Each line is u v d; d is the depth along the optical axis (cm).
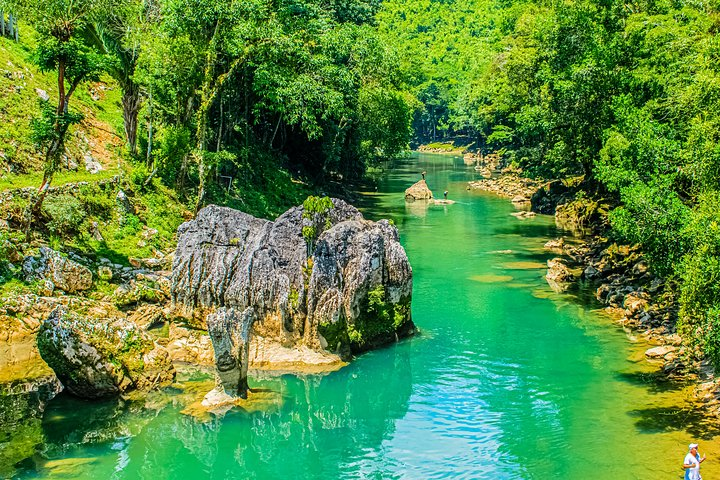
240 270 3094
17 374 2683
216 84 4659
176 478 2114
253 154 6141
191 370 2880
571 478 2055
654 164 3142
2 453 2195
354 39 7019
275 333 3011
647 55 4634
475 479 2088
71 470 2117
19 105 4269
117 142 4750
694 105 3409
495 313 3659
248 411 2538
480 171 11900
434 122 19125
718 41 3712
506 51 10475
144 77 4441
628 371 2864
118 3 4141
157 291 3369
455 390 2736
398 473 2150
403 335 3297
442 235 5759
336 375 2881
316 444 2352
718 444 2203
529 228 6081
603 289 3919
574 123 5006
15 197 3478
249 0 4619
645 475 2048
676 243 2714
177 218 4372
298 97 5194
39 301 2986
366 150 8481
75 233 3606
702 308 2323
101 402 2569
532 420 2462
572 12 5250
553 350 3119
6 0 3369
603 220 5838
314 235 3103
